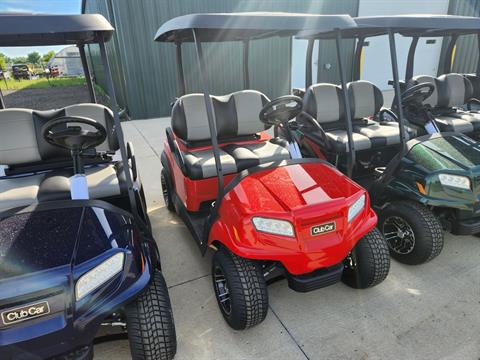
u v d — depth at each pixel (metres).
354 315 1.97
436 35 3.81
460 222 2.25
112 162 2.68
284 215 1.66
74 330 1.30
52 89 15.32
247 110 3.09
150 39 7.10
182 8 7.20
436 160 2.31
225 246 1.88
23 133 2.49
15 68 21.36
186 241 2.79
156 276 1.66
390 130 3.40
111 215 1.71
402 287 2.18
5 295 1.23
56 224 1.59
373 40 9.15
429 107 3.45
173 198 3.05
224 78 8.00
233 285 1.73
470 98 4.32
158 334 1.50
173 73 7.48
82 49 2.76
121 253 1.47
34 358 1.26
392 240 2.45
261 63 8.32
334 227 1.72
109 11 7.46
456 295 2.10
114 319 1.61
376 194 2.57
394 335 1.83
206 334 1.88
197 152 2.87
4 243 1.46
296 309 2.04
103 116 2.69
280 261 1.76
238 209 1.75
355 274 2.08
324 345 1.79
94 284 1.37
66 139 1.92
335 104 3.59
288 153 2.80
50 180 2.27
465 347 1.74
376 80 9.65
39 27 1.46
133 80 7.23
